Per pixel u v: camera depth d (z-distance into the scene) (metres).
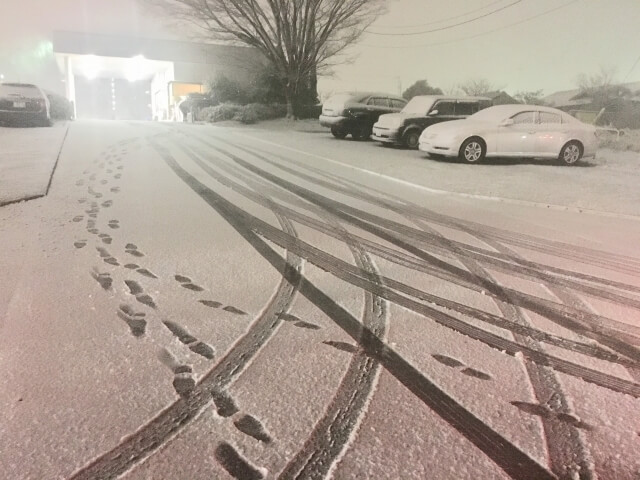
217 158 10.37
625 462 1.94
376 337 2.97
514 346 2.94
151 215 5.63
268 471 1.83
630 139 16.02
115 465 1.84
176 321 3.06
